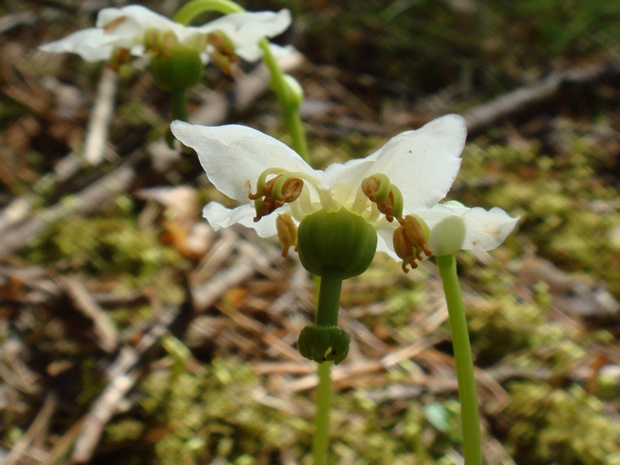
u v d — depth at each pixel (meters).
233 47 0.06
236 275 0.08
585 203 0.10
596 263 0.09
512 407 0.07
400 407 0.07
